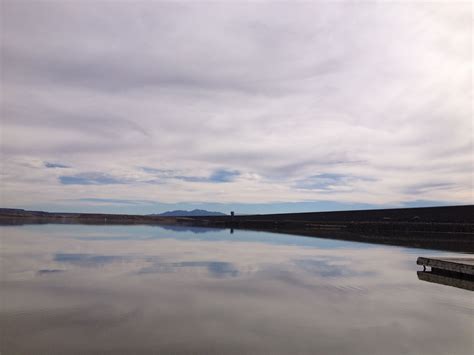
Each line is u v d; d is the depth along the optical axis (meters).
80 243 22.81
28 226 44.16
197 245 22.61
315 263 15.04
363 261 15.84
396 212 44.66
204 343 5.98
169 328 6.68
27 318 7.20
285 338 6.25
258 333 6.48
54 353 5.55
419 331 6.68
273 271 12.90
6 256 16.03
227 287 10.14
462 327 6.91
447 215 39.34
